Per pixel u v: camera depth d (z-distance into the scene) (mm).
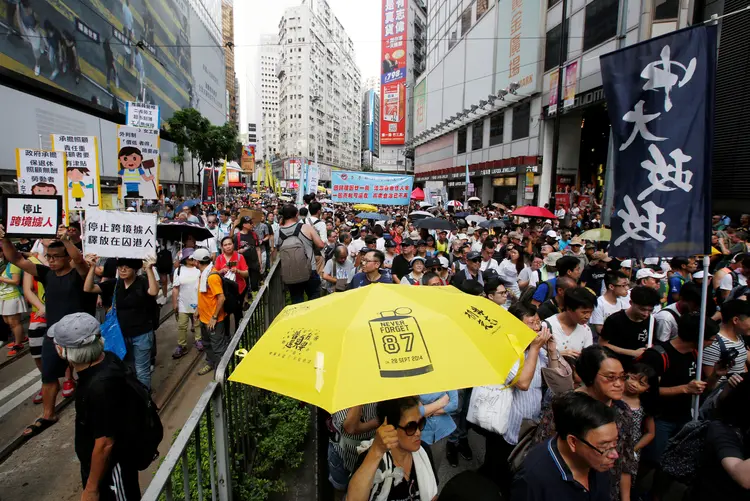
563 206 21938
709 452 2332
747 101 13492
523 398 3119
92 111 21219
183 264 6684
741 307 3486
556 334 3668
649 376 2840
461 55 38844
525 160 25953
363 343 1651
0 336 6188
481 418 3035
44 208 4559
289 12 107062
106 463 2545
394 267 6777
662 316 4141
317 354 1666
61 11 18156
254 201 33844
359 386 1519
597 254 6703
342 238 8172
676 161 3250
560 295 4379
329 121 129625
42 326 5254
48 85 17047
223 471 2719
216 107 55156
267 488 3236
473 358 1684
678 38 3180
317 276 6547
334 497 3227
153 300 4918
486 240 7676
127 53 25641
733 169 14016
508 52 28797
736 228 11773
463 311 1964
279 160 122750
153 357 5078
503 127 30438
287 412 4164
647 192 3361
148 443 2752
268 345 1832
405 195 10984
